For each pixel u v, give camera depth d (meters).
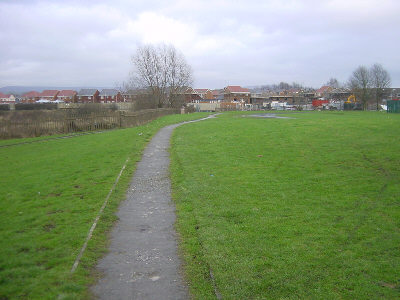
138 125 32.84
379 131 20.28
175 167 12.21
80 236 6.29
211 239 6.09
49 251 5.68
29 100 118.81
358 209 7.48
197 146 16.64
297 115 46.81
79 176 11.13
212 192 8.92
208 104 86.56
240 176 10.54
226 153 14.52
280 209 7.59
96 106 47.59
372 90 75.81
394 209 7.41
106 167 12.41
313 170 11.17
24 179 10.96
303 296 4.44
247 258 5.40
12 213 7.65
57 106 54.62
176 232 6.69
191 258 5.54
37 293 4.45
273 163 12.36
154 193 9.35
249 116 46.44
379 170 10.94
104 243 6.20
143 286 4.77
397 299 4.32
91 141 20.45
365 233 6.25
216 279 4.84
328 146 15.56
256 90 158.00
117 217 7.53
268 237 6.16
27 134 26.14
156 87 63.75
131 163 13.11
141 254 5.76
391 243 5.83
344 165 11.77
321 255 5.46
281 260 5.33
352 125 24.38
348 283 4.70
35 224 6.96
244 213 7.37
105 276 5.04
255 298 4.42
